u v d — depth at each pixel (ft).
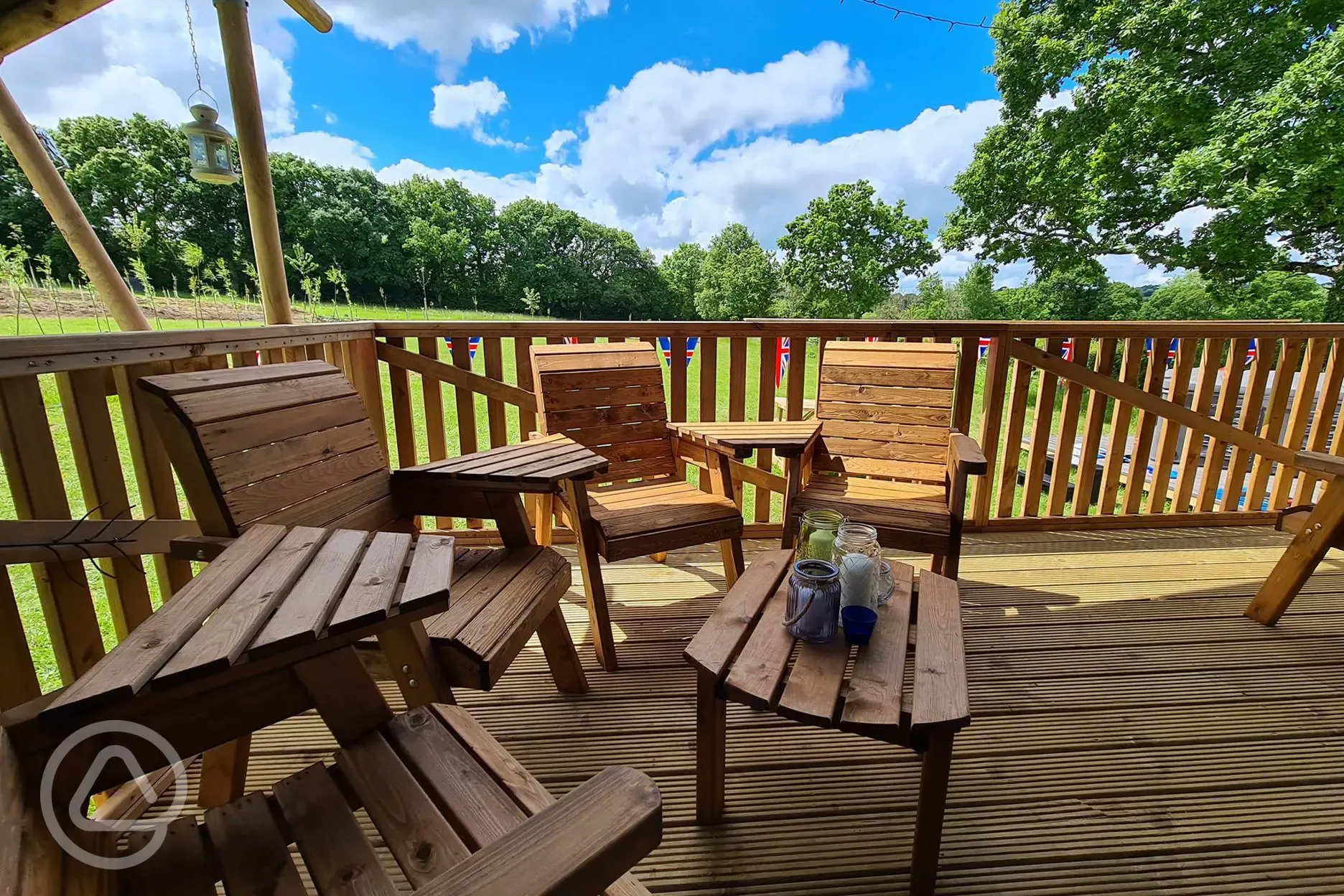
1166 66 30.14
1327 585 7.67
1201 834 4.12
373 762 2.80
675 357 8.66
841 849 3.98
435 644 3.81
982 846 4.00
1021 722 5.17
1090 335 8.68
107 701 2.12
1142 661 6.06
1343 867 3.89
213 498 3.76
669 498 6.77
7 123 6.44
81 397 3.91
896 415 7.75
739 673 3.58
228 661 2.33
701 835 4.07
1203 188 27.78
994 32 39.11
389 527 5.19
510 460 5.43
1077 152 34.96
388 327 8.01
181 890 2.29
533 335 8.36
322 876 2.29
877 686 3.45
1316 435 9.50
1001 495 9.35
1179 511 9.68
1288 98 25.27
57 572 3.78
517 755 4.82
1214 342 8.97
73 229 6.94
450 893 1.57
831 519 4.91
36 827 2.04
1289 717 5.27
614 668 5.94
